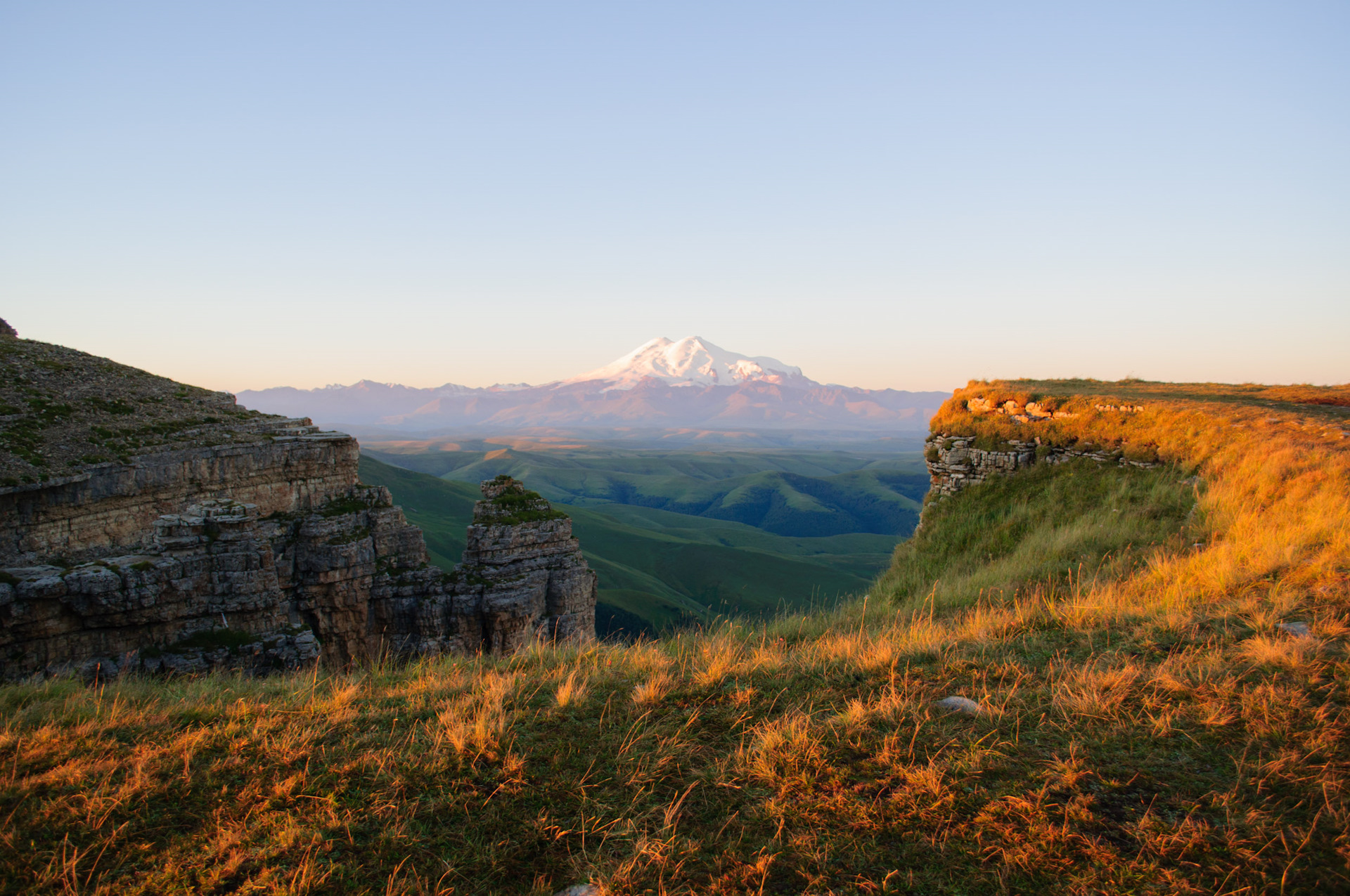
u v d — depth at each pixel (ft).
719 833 16.57
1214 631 28.04
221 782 19.84
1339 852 14.07
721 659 29.50
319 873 15.47
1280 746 17.97
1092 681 22.93
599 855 15.94
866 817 16.61
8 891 15.30
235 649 74.49
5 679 63.10
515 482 119.75
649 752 20.86
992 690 23.98
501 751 21.04
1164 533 56.80
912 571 78.79
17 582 64.85
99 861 16.26
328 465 105.09
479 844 16.70
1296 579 33.73
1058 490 78.33
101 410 94.38
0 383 91.50
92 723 24.84
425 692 27.76
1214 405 81.92
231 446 93.09
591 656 33.78
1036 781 17.62
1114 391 101.71
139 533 83.51
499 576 107.55
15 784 19.71
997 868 14.55
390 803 18.19
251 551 79.15
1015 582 54.29
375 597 101.65
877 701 23.79
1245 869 13.88
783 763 19.36
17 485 72.33
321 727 23.58
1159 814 15.92
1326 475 52.65
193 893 15.14
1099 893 13.58
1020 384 109.81
